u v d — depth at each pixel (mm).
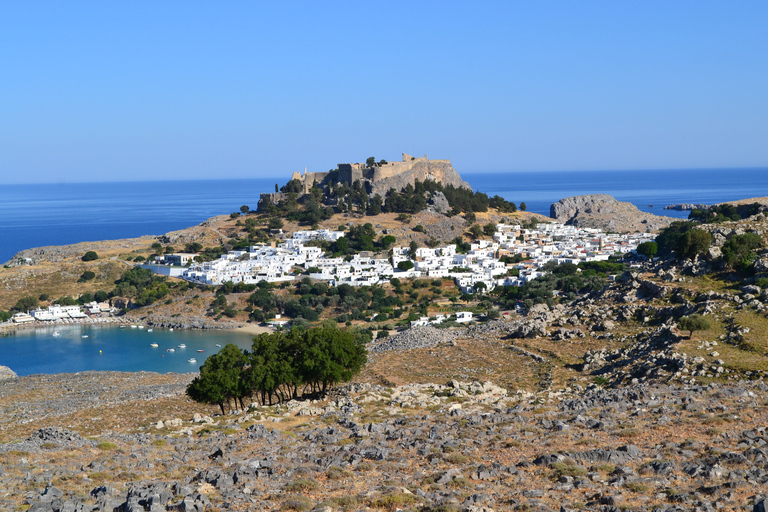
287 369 86000
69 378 149875
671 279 123938
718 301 105688
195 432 67562
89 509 38031
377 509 39250
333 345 90875
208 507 39656
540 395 82750
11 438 91812
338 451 53094
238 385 84375
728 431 52781
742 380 77125
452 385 90625
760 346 87250
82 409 109625
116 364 178625
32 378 150875
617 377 93062
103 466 50719
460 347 129250
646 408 62500
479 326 153625
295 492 42812
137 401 112438
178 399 111938
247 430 63312
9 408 117500
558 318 132000
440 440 55031
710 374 81750
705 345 91438
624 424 56719
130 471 49281
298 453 53281
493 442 53562
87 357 186750
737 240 121812
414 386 92375
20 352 193500
